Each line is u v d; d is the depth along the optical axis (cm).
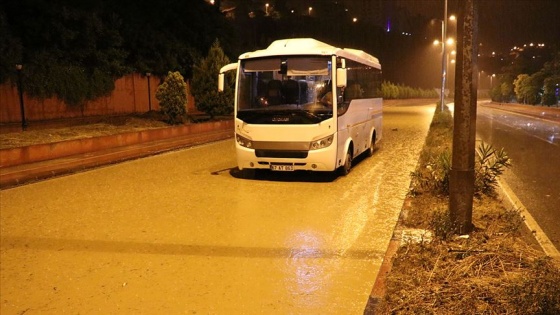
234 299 464
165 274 529
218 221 733
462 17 568
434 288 429
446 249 521
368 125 1367
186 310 443
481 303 394
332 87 988
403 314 394
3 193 943
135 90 2827
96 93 2464
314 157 992
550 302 369
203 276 521
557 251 577
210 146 1717
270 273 527
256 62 1026
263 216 761
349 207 817
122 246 623
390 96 6431
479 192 789
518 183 991
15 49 1962
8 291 491
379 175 1121
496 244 530
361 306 446
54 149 1266
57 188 985
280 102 1012
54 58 2241
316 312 435
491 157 1120
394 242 587
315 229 690
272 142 1005
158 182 1042
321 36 5509
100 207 825
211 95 2194
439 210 685
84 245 629
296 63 997
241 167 1054
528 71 6519
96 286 500
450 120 2242
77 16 2238
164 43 2892
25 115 2105
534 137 1980
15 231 692
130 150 1436
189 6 3198
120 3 2805
